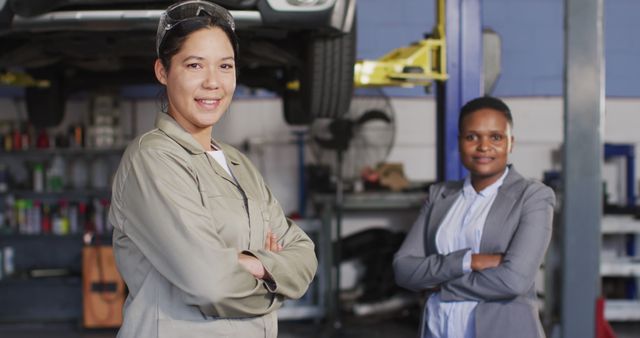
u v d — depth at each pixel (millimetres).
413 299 5203
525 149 5785
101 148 5172
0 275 5297
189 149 1458
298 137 5684
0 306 5496
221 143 1641
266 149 5695
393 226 5773
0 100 5590
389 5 5730
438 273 2062
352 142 5355
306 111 3270
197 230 1361
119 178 1439
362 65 3098
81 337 5031
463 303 2045
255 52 3043
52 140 5352
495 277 1972
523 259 1973
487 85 3473
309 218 5254
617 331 5043
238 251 1464
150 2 2521
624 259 4977
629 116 5824
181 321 1393
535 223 2021
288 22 2611
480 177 2154
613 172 5758
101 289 5086
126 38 2787
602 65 2754
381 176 5281
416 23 5742
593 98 2762
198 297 1331
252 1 2564
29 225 5258
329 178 5258
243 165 1612
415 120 5781
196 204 1394
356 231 5758
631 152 5418
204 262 1338
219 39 1468
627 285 5359
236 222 1466
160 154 1412
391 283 5258
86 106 5559
